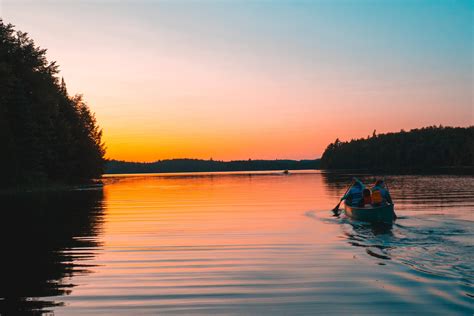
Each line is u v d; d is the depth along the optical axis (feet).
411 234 40.52
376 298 21.70
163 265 29.60
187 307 20.90
